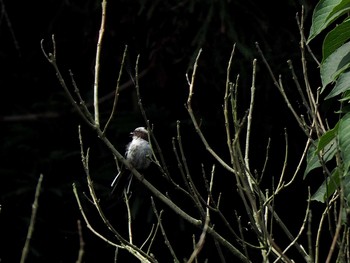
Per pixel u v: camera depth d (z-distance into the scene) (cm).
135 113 1349
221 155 1320
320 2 543
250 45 1291
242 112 1301
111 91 1477
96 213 1361
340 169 484
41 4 1555
